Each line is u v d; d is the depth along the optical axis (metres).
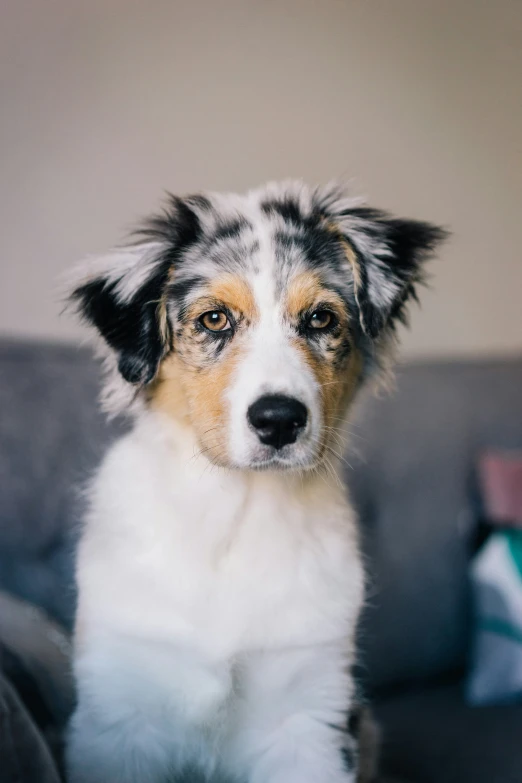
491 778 1.77
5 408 1.98
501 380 2.59
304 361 1.51
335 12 2.85
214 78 2.67
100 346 1.76
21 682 1.67
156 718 1.54
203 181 2.68
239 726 1.59
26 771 1.08
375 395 1.92
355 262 1.71
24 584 1.94
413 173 3.04
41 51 2.44
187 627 1.52
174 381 1.62
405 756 1.88
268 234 1.65
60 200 2.48
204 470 1.57
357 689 1.69
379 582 2.22
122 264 1.73
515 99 3.21
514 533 2.30
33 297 2.46
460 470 2.42
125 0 2.53
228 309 1.56
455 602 2.33
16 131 2.43
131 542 1.58
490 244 3.21
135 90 2.57
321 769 1.56
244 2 2.70
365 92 2.93
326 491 1.69
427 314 3.09
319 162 2.87
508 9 3.16
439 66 3.06
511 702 2.19
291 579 1.57
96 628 1.54
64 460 2.00
